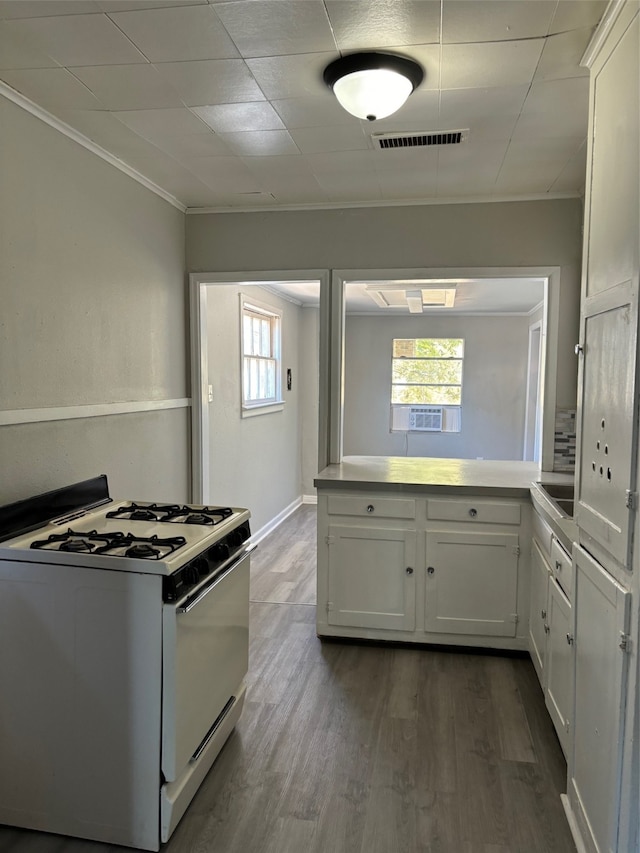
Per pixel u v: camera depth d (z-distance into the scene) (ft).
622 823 4.58
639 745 4.36
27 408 7.34
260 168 9.50
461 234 11.00
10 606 5.91
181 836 6.04
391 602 10.23
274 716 8.19
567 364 10.87
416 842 5.99
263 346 18.97
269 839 6.01
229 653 7.34
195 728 6.31
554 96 7.00
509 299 21.09
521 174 9.70
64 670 5.86
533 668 9.61
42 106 7.36
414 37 5.82
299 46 6.03
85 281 8.50
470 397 26.43
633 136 4.65
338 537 10.30
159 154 8.95
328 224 11.43
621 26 5.00
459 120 7.68
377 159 9.07
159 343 10.84
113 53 6.17
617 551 4.77
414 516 10.05
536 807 6.49
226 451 15.21
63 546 5.98
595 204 5.72
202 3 5.30
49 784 6.00
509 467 11.64
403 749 7.48
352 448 27.27
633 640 4.43
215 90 6.96
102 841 5.96
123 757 5.82
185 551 6.05
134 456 10.00
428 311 25.62
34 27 5.70
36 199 7.42
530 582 9.73
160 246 10.81
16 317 7.11
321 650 10.22
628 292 4.62
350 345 27.09
